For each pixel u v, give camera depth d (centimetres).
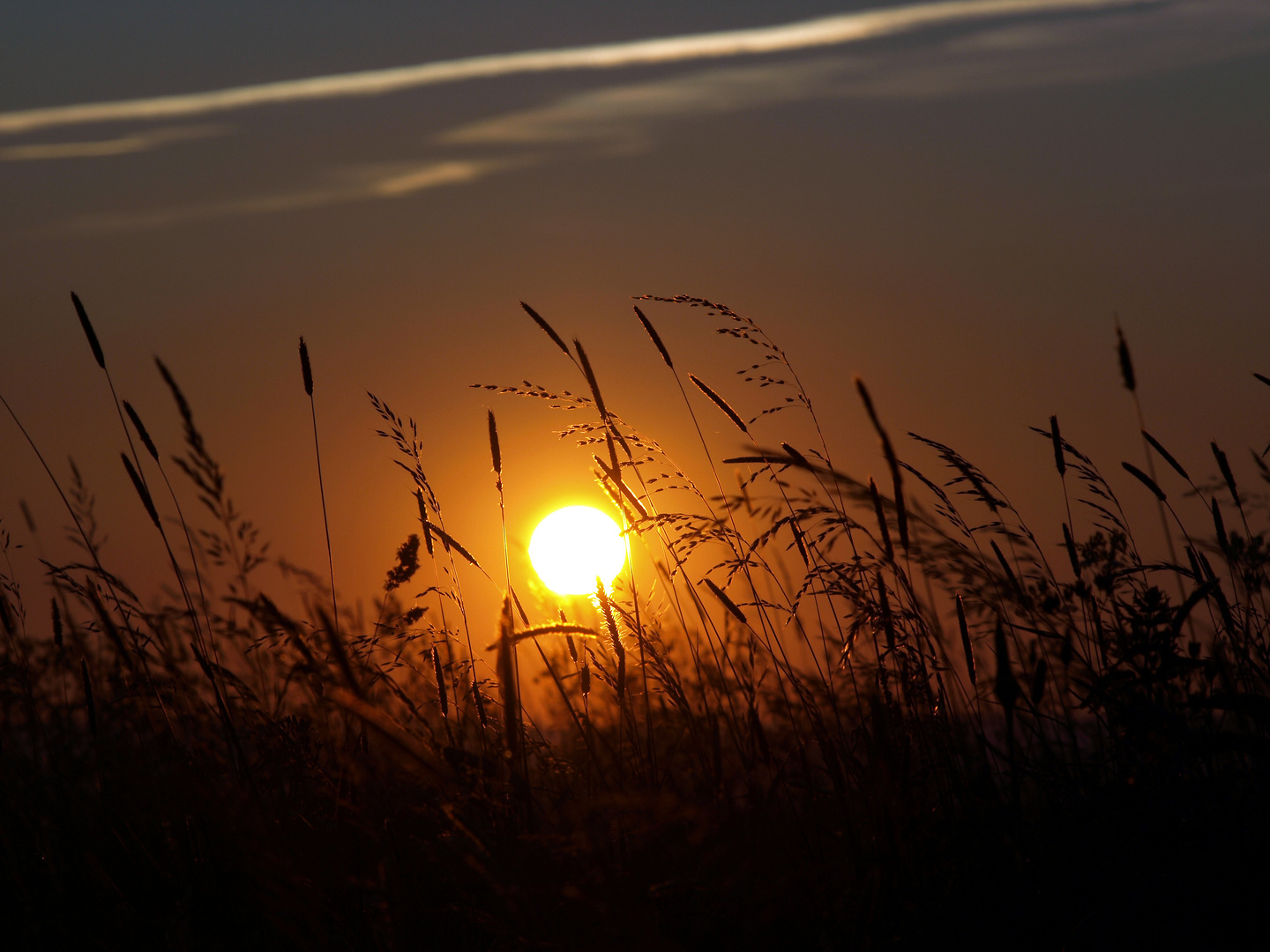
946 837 377
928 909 373
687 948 370
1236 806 369
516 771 380
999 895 372
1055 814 376
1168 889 367
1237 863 366
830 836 383
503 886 367
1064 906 370
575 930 369
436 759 373
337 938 374
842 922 373
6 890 380
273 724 385
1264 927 364
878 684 382
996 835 374
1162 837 370
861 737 384
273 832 379
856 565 384
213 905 381
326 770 385
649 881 374
